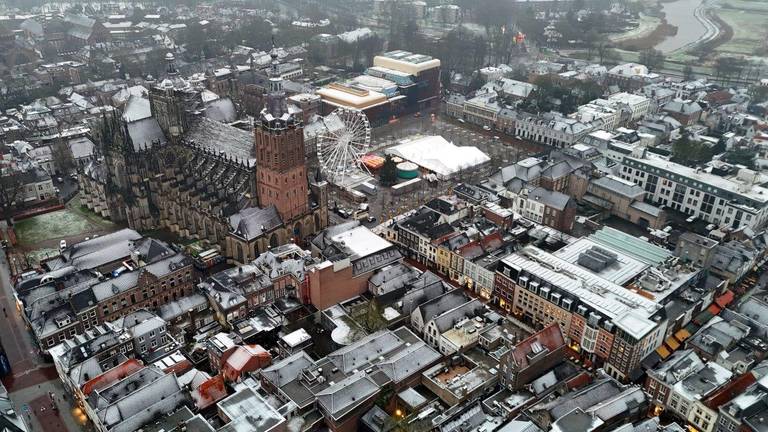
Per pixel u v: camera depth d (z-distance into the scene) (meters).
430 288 195.38
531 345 157.12
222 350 164.38
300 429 141.25
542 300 185.88
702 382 154.50
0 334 185.25
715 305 197.12
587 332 173.38
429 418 147.75
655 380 159.12
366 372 157.62
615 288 185.12
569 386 155.62
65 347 164.88
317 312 192.75
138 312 175.50
